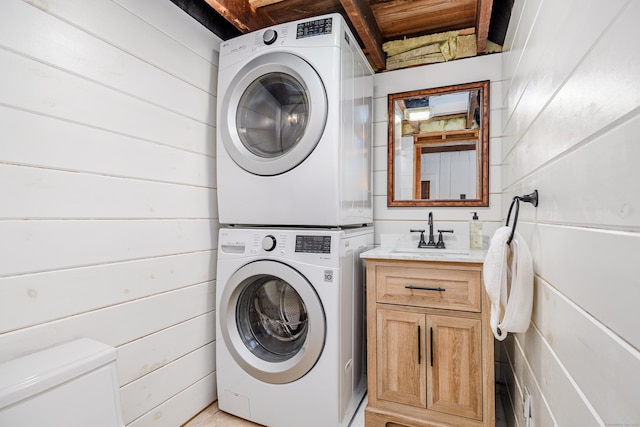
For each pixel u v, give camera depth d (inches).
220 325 64.0
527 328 39.2
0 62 36.8
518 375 51.6
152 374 54.6
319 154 56.0
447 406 56.6
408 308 59.4
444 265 56.9
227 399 63.7
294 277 56.6
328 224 56.9
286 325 63.0
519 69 50.4
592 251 22.4
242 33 76.3
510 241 40.0
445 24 79.0
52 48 41.6
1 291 36.7
